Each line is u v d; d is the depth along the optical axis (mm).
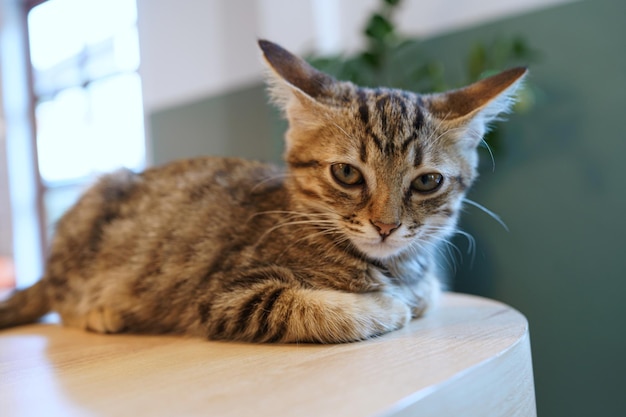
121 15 709
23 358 216
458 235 409
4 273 774
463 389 155
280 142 543
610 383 399
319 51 484
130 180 307
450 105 259
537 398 423
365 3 516
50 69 807
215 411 142
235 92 583
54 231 315
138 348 224
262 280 231
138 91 699
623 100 388
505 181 431
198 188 287
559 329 416
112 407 150
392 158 236
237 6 575
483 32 442
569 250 410
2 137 822
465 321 233
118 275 273
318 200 248
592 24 397
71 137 792
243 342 223
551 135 413
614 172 392
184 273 256
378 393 146
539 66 415
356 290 239
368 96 258
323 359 184
